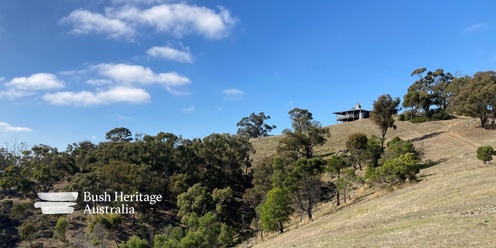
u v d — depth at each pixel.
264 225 54.88
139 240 57.66
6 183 83.50
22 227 66.50
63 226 67.38
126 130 133.00
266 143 147.75
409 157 52.66
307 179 59.75
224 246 63.00
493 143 68.38
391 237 23.72
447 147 74.75
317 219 51.91
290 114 106.00
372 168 59.12
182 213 74.25
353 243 24.78
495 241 17.77
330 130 137.88
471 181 36.69
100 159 99.19
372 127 125.94
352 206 49.25
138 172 83.38
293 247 30.89
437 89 129.00
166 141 101.81
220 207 72.62
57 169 91.31
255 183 82.81
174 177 90.12
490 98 80.94
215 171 96.94
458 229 21.73
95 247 63.28
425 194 37.22
